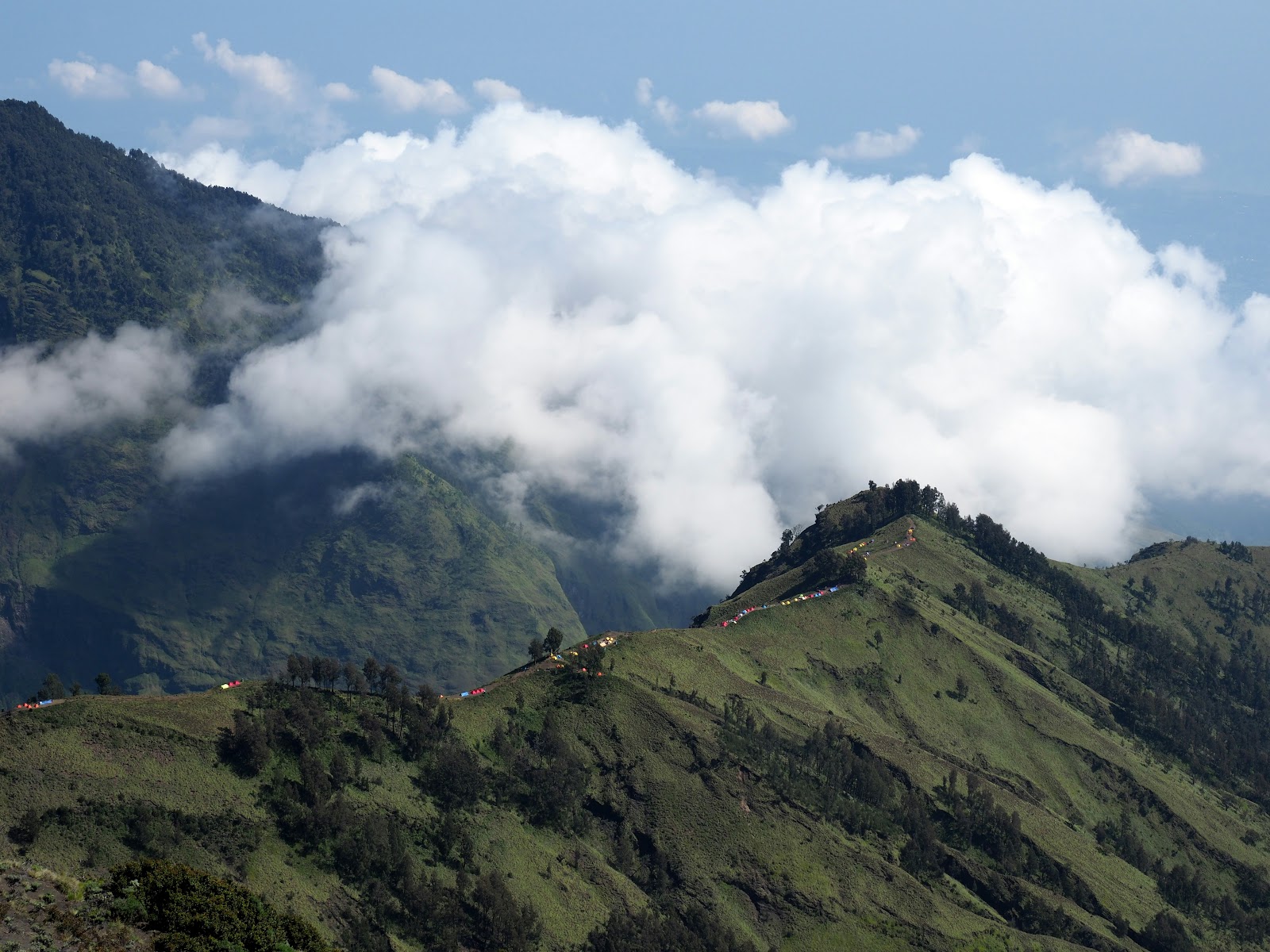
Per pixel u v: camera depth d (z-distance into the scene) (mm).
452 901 193875
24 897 116188
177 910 122125
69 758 179125
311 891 182375
